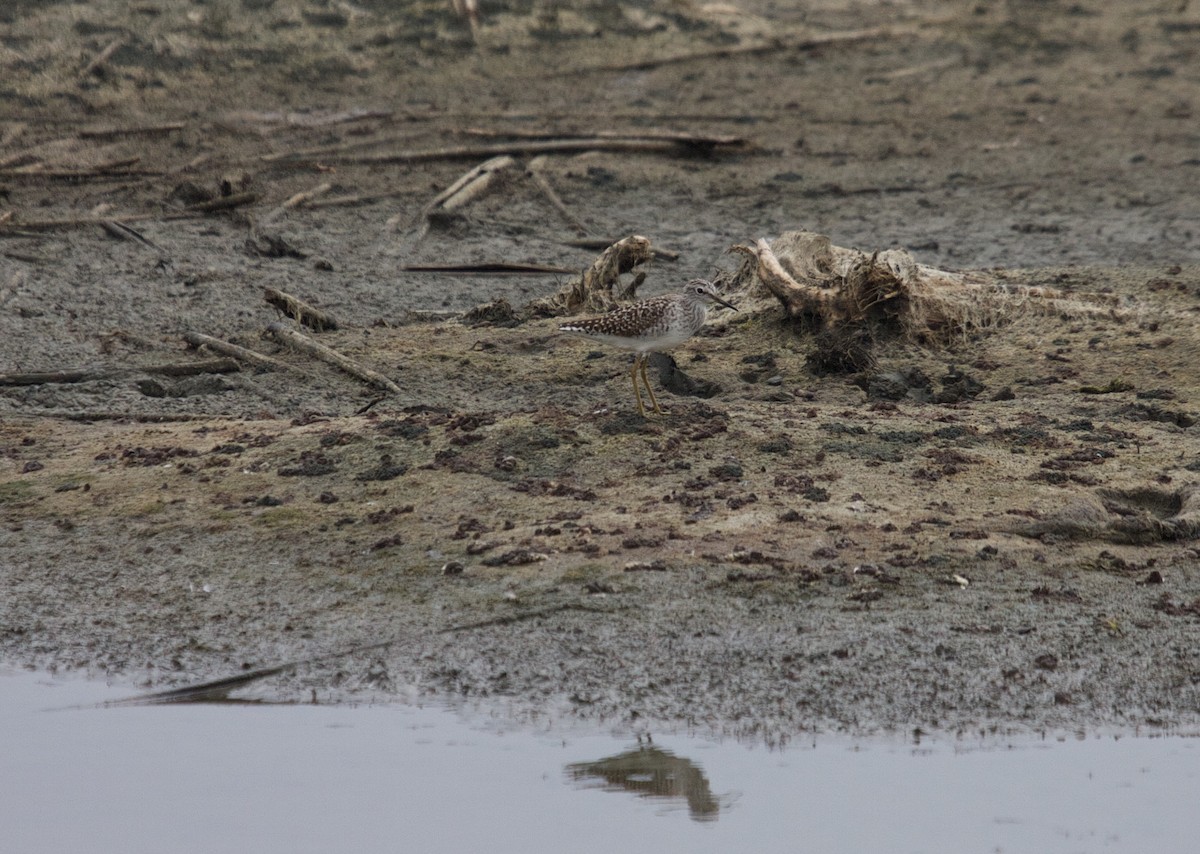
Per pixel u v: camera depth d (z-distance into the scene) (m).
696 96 57.88
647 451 23.45
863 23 67.50
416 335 31.62
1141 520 20.92
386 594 19.72
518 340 30.84
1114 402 26.27
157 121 52.22
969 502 21.62
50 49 56.31
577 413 25.09
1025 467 22.84
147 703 17.83
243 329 32.66
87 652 18.95
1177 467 22.88
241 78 56.75
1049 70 61.91
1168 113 56.53
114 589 20.31
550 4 64.44
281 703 17.70
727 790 15.79
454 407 27.19
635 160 50.19
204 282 36.44
